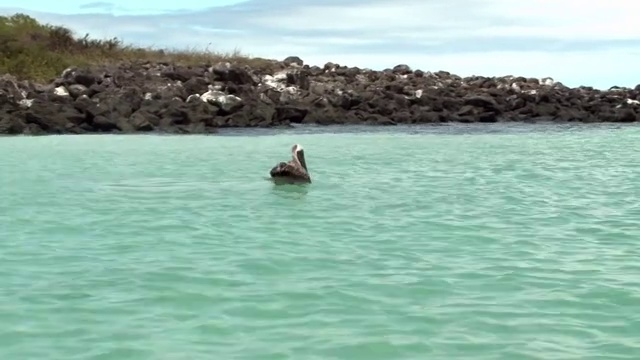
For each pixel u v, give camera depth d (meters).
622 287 9.92
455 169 22.52
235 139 30.09
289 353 7.60
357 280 10.23
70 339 7.98
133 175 20.30
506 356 7.54
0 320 8.53
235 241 12.59
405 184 19.31
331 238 12.88
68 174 20.31
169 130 31.84
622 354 7.59
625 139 33.09
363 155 25.94
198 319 8.60
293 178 19.16
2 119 30.05
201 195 17.19
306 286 9.91
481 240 12.82
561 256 11.70
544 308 9.05
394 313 8.84
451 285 10.02
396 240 12.78
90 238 12.77
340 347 7.77
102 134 30.47
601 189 18.78
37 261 11.17
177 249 11.98
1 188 17.91
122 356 7.52
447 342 7.92
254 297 9.42
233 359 7.44
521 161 24.77
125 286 9.88
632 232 13.53
